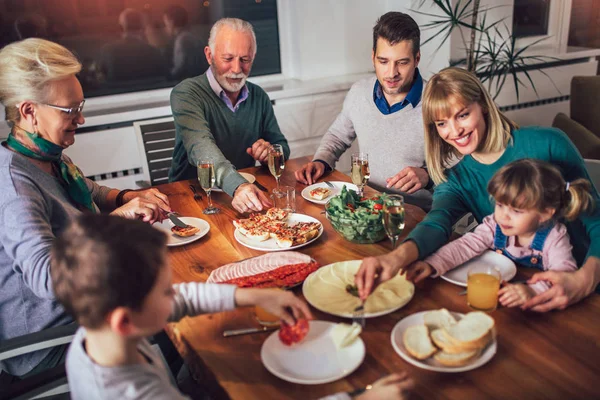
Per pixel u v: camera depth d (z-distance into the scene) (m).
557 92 4.00
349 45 3.75
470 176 1.58
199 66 3.54
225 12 3.50
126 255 0.81
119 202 1.89
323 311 1.17
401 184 1.93
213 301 1.13
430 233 1.40
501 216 1.29
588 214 1.31
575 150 1.46
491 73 3.33
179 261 1.50
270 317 1.15
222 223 1.76
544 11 3.90
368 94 2.31
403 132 2.22
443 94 1.40
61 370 1.22
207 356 1.07
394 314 1.17
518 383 0.94
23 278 1.40
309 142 3.63
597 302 1.17
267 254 1.45
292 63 3.74
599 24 4.06
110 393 0.84
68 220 1.51
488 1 3.57
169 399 0.86
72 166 1.64
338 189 2.02
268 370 1.02
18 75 1.38
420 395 0.93
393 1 3.67
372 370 1.00
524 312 1.15
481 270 1.20
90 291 0.80
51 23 3.08
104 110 3.17
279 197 1.81
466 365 0.98
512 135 1.50
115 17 3.22
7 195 1.37
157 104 3.28
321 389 0.96
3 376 1.47
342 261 1.43
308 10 3.52
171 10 3.34
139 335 0.86
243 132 2.48
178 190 2.10
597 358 0.99
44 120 1.44
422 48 3.62
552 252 1.29
